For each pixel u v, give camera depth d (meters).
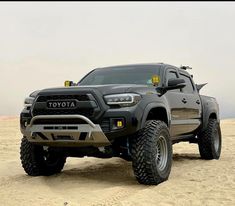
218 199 4.77
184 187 5.48
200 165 7.76
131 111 5.37
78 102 5.44
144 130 5.62
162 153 5.99
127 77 6.97
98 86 5.64
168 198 4.84
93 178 6.39
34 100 5.80
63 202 4.60
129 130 5.36
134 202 4.63
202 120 8.42
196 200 4.74
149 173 5.50
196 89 8.57
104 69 7.50
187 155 9.88
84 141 5.48
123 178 6.39
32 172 6.47
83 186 5.64
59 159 6.85
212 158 8.84
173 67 7.55
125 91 5.56
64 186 5.68
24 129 6.00
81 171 7.25
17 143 12.93
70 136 5.52
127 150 5.93
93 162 8.63
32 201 4.64
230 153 10.21
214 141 8.88
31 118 5.80
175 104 6.90
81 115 5.38
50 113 5.61
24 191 5.20
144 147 5.50
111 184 5.80
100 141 5.43
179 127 7.12
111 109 5.42
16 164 8.23
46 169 6.61
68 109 5.50
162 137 5.88
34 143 6.04
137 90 5.73
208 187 5.46
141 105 5.55
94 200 4.73
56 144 5.84
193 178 6.18
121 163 8.45
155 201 4.69
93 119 5.38
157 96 6.09
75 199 4.79
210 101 8.90
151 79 6.74
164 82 6.81
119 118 5.34
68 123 5.50
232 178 6.11
